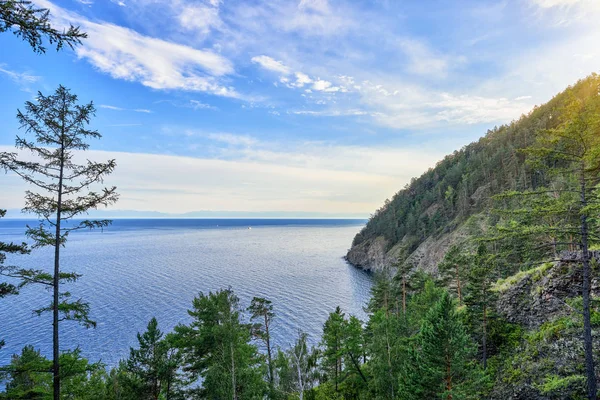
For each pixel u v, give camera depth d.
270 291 83.56
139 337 21.50
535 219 15.44
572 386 18.17
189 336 26.56
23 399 13.57
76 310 13.68
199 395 22.70
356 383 35.25
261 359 34.53
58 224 13.08
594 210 13.26
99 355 47.22
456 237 93.75
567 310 22.61
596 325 19.88
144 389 21.22
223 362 22.38
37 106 12.46
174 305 69.06
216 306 26.12
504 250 16.08
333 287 90.56
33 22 7.34
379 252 131.50
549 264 25.86
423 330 20.25
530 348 22.98
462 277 35.50
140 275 101.00
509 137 143.50
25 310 65.38
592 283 21.92
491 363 24.78
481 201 106.38
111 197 14.07
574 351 19.77
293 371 27.27
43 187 12.70
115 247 193.62
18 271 12.34
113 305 69.00
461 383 18.91
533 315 25.20
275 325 60.56
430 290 34.44
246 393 21.48
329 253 171.50
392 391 22.69
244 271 110.12
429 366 19.27
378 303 46.03
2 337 52.44
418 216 134.50
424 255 104.94
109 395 23.39
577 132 13.44
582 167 13.68
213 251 172.38
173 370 23.34
